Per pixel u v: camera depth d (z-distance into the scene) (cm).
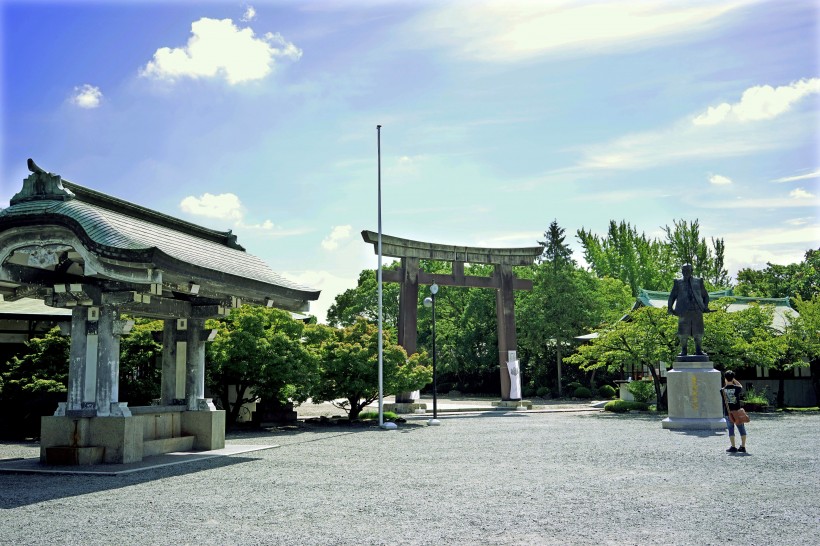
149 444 1700
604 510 1003
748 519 938
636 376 4838
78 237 1419
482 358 6303
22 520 953
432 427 2809
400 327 3778
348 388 2998
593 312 5947
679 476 1347
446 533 860
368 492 1175
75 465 1491
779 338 3709
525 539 827
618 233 8344
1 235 1459
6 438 2303
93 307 1561
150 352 2484
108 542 827
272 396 2831
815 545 798
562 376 6184
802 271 6788
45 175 1513
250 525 915
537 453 1786
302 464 1572
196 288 1662
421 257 3862
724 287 7800
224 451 1820
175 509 1028
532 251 4247
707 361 2577
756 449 1827
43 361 2352
